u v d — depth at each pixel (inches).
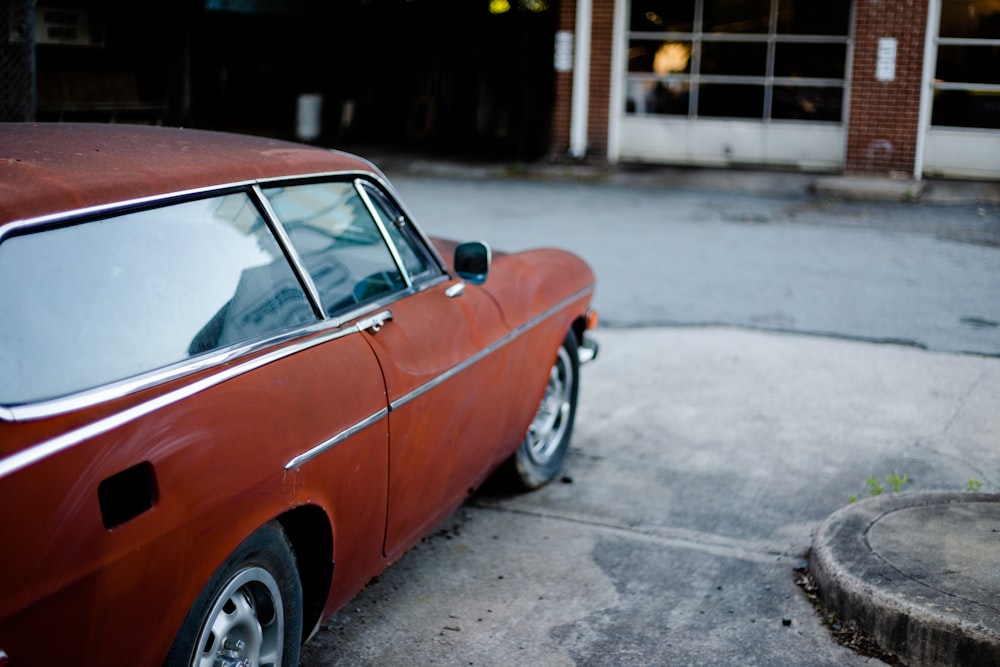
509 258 189.6
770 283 365.7
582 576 160.7
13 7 276.1
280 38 762.2
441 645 139.5
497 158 732.0
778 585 158.6
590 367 273.0
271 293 115.6
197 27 652.1
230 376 103.1
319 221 129.9
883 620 137.9
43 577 78.4
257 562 106.3
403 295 143.3
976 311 329.1
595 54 678.5
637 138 688.4
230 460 98.4
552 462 199.3
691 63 666.2
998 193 583.8
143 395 92.4
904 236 462.9
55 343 87.4
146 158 111.1
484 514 183.9
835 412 238.5
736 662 136.8
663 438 223.3
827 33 632.4
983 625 130.3
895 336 300.0
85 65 578.2
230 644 104.7
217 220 111.9
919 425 229.9
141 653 89.6
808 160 656.4
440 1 784.3
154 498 89.7
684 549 170.9
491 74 781.9
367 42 813.2
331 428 114.8
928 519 163.2
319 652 136.6
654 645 140.8
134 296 97.1
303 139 781.9
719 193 596.4
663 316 321.1
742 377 264.4
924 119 618.2
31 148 105.9
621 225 482.3
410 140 823.1
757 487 197.3
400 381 130.5
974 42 601.9
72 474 82.3
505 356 164.2
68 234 93.7
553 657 137.2
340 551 121.3
